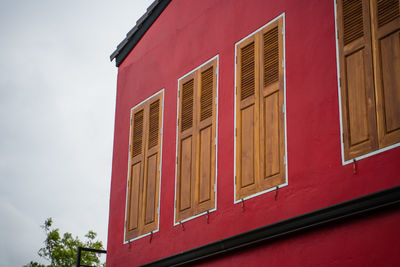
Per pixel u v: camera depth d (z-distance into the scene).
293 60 8.70
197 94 10.38
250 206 8.77
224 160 9.45
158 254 10.27
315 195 7.86
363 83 7.64
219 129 9.71
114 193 11.91
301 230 7.84
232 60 9.82
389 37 7.48
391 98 7.28
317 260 7.61
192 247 9.59
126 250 11.10
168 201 10.40
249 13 9.72
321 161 7.91
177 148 10.53
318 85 8.23
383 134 7.25
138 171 11.38
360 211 7.13
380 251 6.95
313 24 8.54
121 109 12.39
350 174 7.50
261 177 8.72
